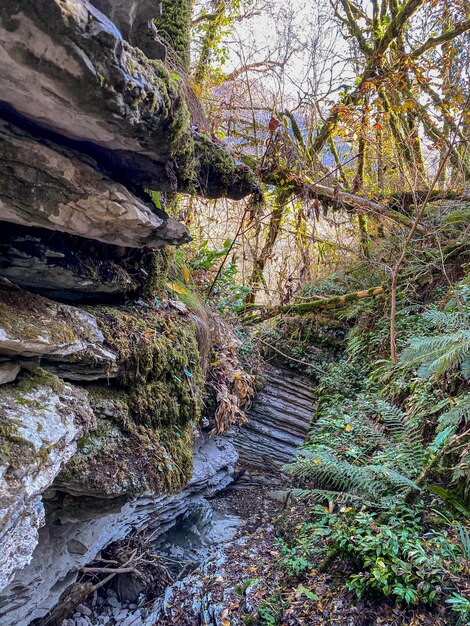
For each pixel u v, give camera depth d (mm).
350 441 3799
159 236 2094
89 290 2305
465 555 2256
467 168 5562
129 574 3172
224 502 4590
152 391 2568
